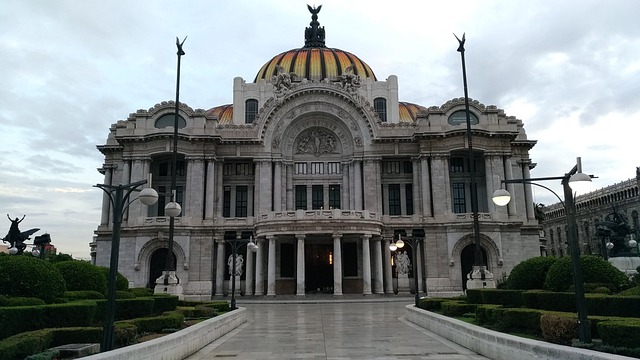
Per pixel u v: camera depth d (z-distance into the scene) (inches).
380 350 796.6
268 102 2787.9
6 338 615.8
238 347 842.2
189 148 2657.5
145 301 984.9
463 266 2598.4
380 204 2719.0
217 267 2603.3
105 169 2891.2
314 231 2308.1
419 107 3595.0
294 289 2541.8
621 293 807.7
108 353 518.9
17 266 840.3
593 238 4298.7
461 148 2615.7
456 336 868.6
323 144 2886.3
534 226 2829.7
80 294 970.7
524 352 604.4
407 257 2559.1
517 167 2901.1
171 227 1670.8
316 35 4045.3
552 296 856.3
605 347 573.9
